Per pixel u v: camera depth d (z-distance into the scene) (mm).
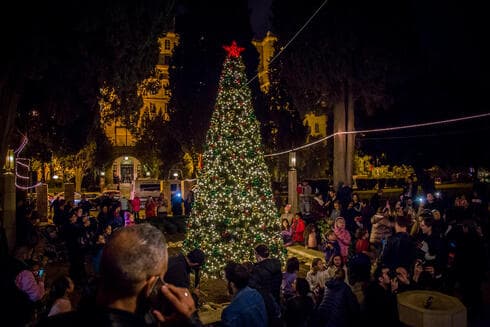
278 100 29594
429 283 7266
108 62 13562
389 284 6059
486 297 8586
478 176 32312
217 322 7531
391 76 20797
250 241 10273
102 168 46281
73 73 13141
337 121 22359
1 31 10297
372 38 19594
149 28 13930
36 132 19125
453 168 28875
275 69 28719
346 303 4629
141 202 27094
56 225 15773
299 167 34344
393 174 35156
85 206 16719
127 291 1621
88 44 12555
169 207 26781
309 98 23562
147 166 46688
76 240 10219
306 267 11945
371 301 4332
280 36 23312
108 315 1576
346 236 10250
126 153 48875
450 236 8438
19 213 14273
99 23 11680
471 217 10805
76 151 20234
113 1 11789
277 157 30750
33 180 33969
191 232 10984
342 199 17125
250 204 10297
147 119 45656
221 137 10633
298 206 20172
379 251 10555
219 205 10344
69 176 41094
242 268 4113
